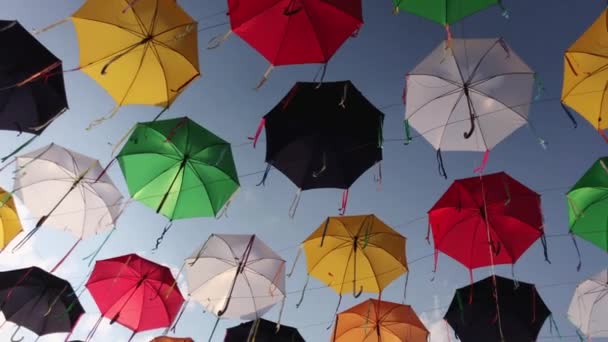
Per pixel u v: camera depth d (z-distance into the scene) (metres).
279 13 5.40
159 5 5.62
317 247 6.97
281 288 7.11
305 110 5.98
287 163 6.00
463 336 6.85
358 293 6.86
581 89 5.09
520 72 5.39
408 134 5.93
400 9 5.15
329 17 5.41
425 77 5.61
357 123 5.97
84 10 5.64
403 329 7.07
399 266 6.86
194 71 5.80
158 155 6.31
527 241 6.27
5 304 7.35
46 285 7.46
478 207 6.29
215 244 7.19
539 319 6.75
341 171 6.04
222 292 7.08
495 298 6.84
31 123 5.79
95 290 7.19
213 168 6.41
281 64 5.62
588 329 6.65
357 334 7.14
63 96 5.91
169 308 7.28
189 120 6.51
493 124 5.62
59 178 6.82
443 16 5.02
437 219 6.53
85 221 6.95
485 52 5.47
